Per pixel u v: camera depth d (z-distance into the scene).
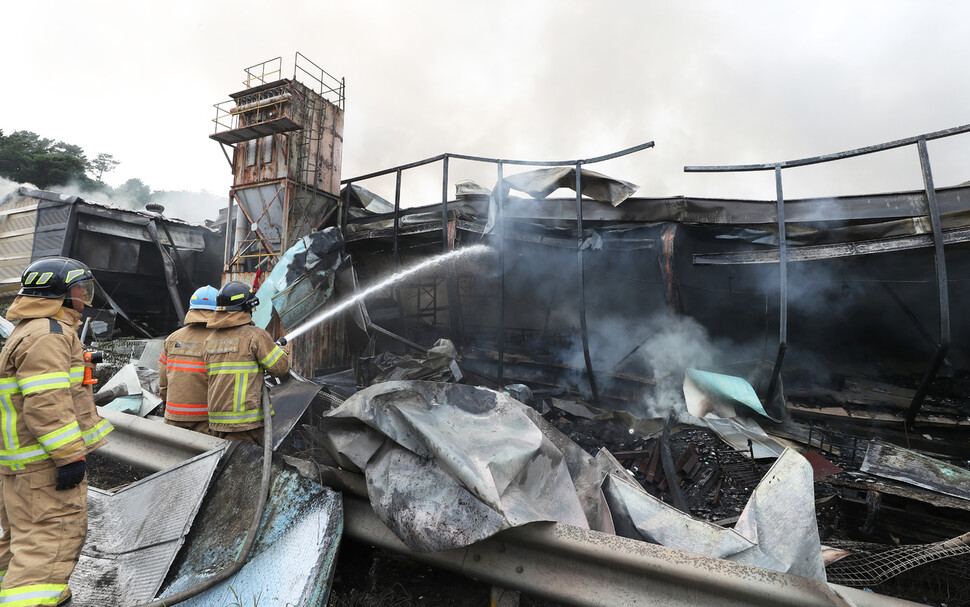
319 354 7.88
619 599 2.21
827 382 7.11
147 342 9.15
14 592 2.00
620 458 5.66
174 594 2.23
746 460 5.39
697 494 5.00
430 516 2.35
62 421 2.09
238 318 3.34
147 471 3.55
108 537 2.75
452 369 7.29
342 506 2.60
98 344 8.12
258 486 2.75
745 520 2.71
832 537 4.27
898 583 3.54
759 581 2.06
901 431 5.97
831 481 4.40
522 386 7.24
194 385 3.46
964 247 6.51
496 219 7.68
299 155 9.90
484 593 2.71
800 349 8.00
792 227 6.85
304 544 2.44
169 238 13.24
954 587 3.43
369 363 7.58
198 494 2.75
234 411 3.22
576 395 7.78
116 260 12.44
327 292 7.19
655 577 2.20
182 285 14.02
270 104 9.88
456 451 2.46
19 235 12.15
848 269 7.42
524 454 2.60
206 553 2.53
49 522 2.13
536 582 2.34
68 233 11.31
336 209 10.59
